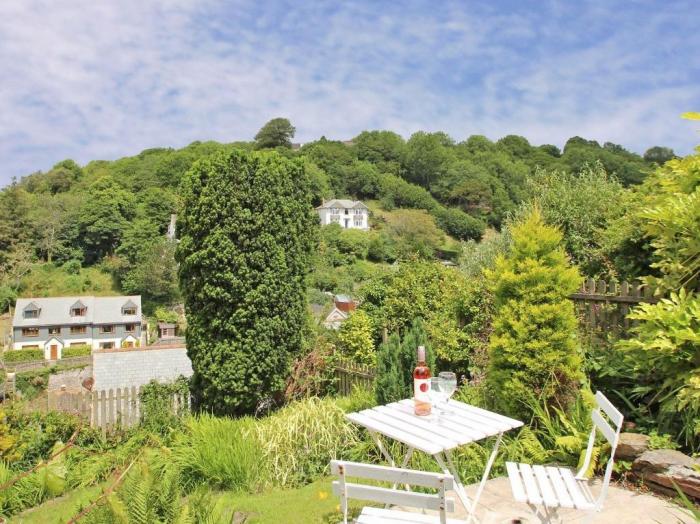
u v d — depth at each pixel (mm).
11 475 6277
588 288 5977
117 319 47344
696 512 3053
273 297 8234
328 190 82188
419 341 6773
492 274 5723
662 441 4270
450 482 2352
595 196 9367
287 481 5629
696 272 4750
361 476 2637
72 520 2463
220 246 7957
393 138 93250
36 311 45562
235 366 8086
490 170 77375
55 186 69812
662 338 4266
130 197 61688
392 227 69188
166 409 8734
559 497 2982
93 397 8680
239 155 8188
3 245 56594
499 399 5449
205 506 2941
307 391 8859
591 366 5348
